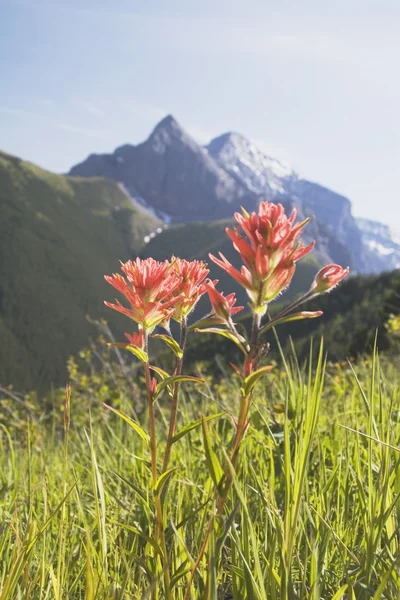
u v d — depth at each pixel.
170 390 1.49
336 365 6.59
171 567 1.56
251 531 1.26
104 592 1.40
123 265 1.53
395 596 1.34
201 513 1.92
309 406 1.48
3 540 1.91
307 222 1.28
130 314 1.49
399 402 2.69
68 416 1.78
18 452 4.66
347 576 1.35
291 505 1.36
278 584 1.36
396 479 1.66
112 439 4.05
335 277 1.27
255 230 1.27
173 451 2.84
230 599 1.76
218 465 1.29
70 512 2.24
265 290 1.26
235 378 5.38
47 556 1.84
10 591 1.41
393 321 8.26
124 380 8.59
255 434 2.76
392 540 1.55
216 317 1.35
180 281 1.55
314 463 2.51
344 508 1.86
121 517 2.31
